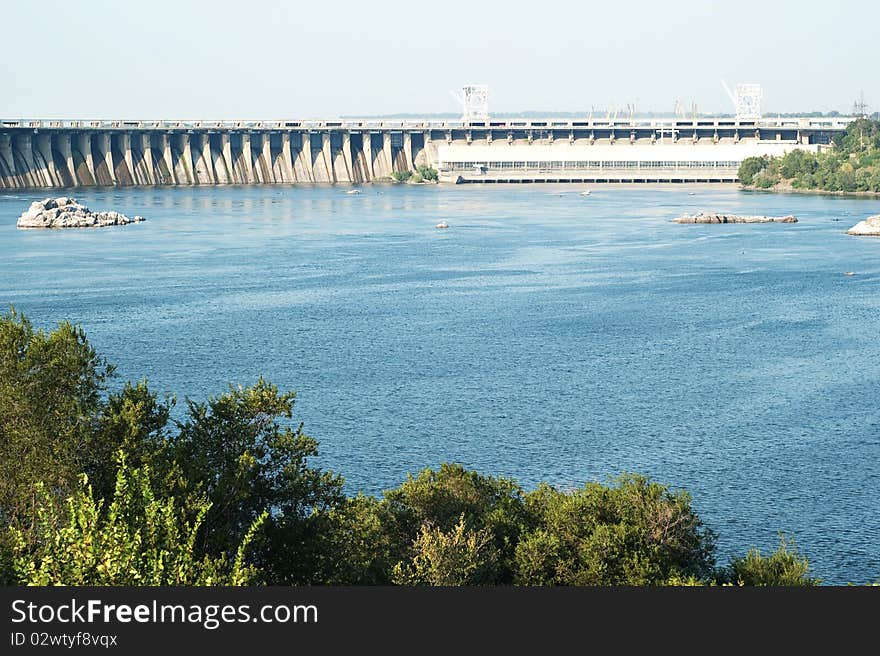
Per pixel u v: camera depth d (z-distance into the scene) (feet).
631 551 183.83
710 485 261.03
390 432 305.53
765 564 190.49
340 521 174.40
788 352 408.67
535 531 191.52
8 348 164.04
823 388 351.87
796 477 265.95
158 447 163.84
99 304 515.91
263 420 183.32
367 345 426.51
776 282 587.68
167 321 474.90
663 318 483.51
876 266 647.56
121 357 404.57
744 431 303.89
